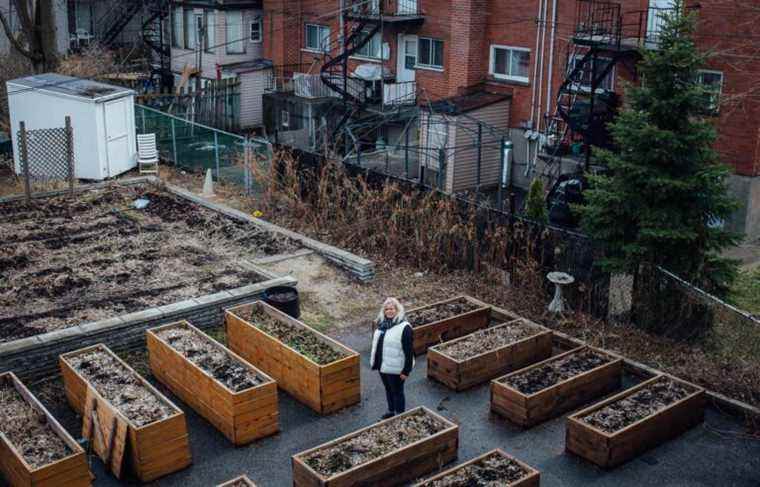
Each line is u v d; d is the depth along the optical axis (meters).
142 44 42.16
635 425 10.45
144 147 23.41
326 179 19.17
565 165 24.97
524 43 26.53
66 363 11.51
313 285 15.99
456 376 12.19
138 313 13.48
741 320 12.90
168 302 14.53
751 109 20.73
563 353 12.59
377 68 31.44
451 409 11.81
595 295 14.55
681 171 13.80
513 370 12.81
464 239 16.55
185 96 32.41
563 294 14.98
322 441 10.99
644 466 10.47
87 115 21.94
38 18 28.00
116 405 10.55
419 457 10.02
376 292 15.86
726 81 21.28
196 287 15.29
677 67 13.45
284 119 33.09
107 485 10.05
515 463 9.81
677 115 13.73
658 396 11.36
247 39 36.59
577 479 10.19
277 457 10.63
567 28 25.16
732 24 20.88
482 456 9.91
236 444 10.80
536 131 26.77
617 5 23.27
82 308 14.23
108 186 21.47
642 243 13.78
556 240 15.00
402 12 30.16
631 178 13.88
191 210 19.92
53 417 10.95
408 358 10.80
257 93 35.25
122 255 16.91
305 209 19.34
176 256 16.97
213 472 10.30
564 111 23.77
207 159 23.59
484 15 27.50
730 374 12.42
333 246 17.89
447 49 29.14
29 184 20.09
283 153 20.22
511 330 13.45
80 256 16.81
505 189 27.23
